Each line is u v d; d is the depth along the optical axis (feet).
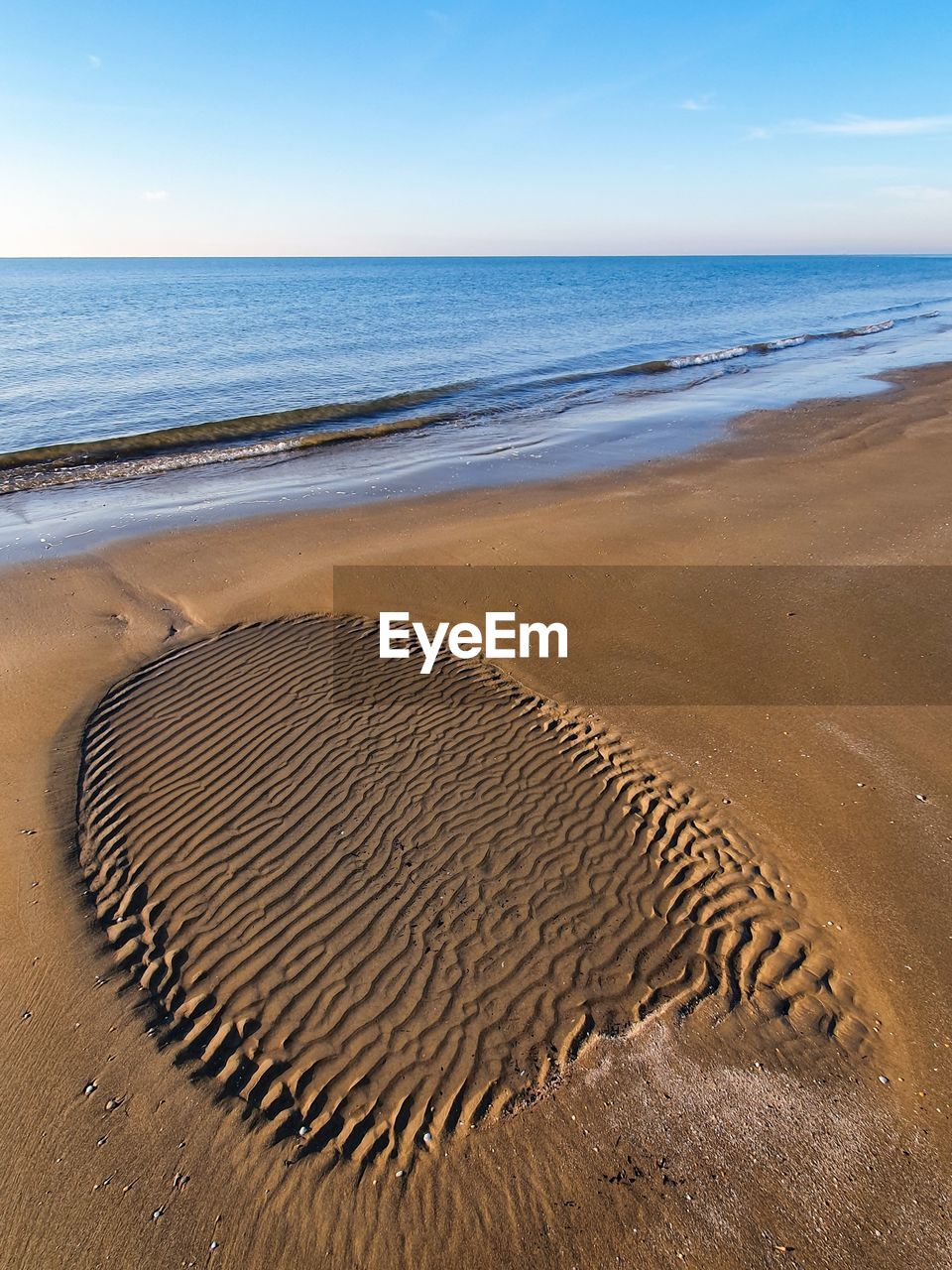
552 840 16.25
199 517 36.04
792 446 47.26
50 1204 10.36
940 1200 10.37
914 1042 12.52
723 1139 11.08
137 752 19.16
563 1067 11.94
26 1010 12.94
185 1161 10.79
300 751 18.90
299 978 13.26
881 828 17.11
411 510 37.09
